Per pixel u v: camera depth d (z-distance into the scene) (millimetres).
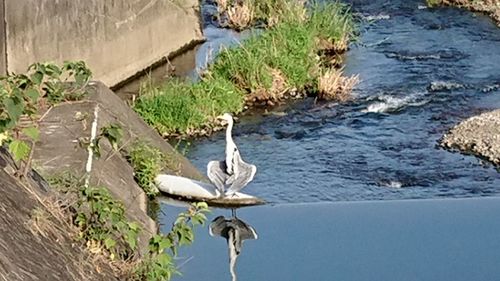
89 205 9078
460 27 23422
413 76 20156
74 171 10844
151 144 13547
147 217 11383
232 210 12438
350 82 19359
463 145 16609
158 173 12859
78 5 18594
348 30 22203
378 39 22531
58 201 8898
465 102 18766
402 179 15430
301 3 22766
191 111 17203
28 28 17531
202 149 16516
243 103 18453
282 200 14523
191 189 12594
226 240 11195
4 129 7984
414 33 23016
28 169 8789
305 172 15734
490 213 12078
